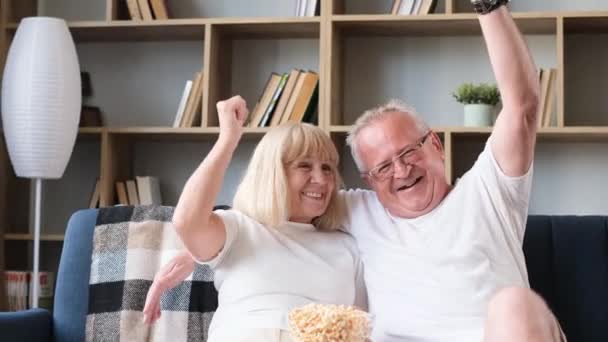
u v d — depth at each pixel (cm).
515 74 207
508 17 207
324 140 234
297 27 389
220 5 415
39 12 421
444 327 217
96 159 422
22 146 371
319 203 232
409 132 230
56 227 421
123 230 267
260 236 227
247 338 216
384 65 403
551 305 251
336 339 183
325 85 375
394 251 226
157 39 417
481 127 366
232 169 409
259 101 385
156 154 417
